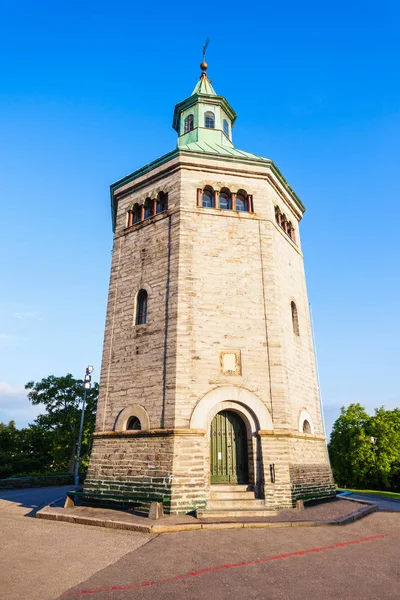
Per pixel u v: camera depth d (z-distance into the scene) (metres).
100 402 16.33
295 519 11.70
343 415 45.41
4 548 8.98
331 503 15.07
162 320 15.77
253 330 15.90
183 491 12.92
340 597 6.44
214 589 6.71
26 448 45.34
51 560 8.14
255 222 17.83
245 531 10.55
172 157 18.23
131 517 11.96
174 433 13.59
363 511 13.05
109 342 17.23
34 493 21.70
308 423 17.28
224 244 17.03
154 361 15.32
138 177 19.58
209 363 14.97
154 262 17.16
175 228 16.95
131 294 17.44
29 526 11.36
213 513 11.96
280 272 18.03
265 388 15.13
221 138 23.11
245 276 16.70
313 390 18.64
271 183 19.25
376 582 7.07
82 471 38.69
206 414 14.22
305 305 20.41
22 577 7.15
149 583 6.95
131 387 15.62
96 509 13.55
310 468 15.80
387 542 9.70
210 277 16.30
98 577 7.21
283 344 16.44
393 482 42.16
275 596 6.45
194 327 15.32
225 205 18.27
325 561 8.16
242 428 15.01
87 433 38.59
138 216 19.27
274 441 14.36
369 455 41.47
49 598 6.29
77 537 10.02
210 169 18.27
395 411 45.50
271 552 8.70
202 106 23.91
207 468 13.68
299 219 22.70
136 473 13.89
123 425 15.11
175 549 8.91
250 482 14.05
